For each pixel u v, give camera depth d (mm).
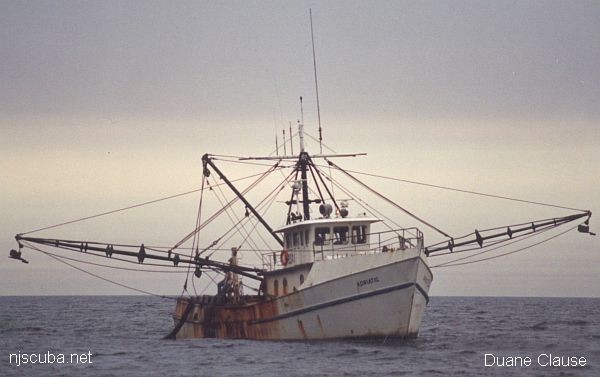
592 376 73750
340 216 93625
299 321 90625
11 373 79938
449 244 92500
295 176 100375
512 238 90812
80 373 79062
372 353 83000
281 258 96250
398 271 82875
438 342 98938
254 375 73875
